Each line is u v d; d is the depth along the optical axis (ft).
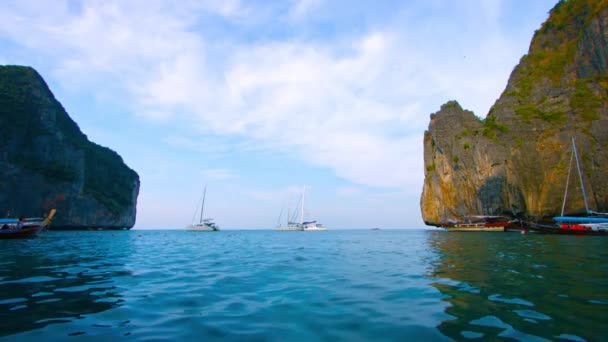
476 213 227.20
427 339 17.38
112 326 20.10
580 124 205.16
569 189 194.80
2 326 19.98
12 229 119.55
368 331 18.79
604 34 215.31
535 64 255.91
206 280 36.29
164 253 73.20
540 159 209.67
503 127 227.20
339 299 26.58
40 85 320.09
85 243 108.88
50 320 21.26
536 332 18.17
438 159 252.42
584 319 20.38
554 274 37.06
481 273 38.58
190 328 19.63
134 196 445.78
